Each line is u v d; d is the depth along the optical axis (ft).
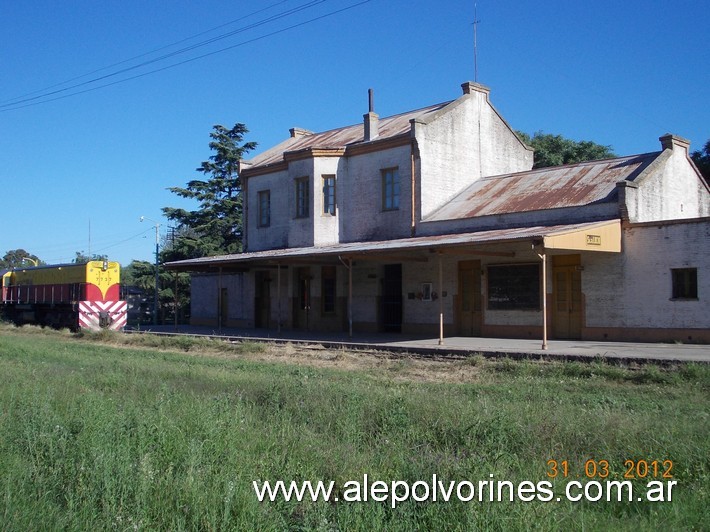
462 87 91.25
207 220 152.35
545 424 26.30
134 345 83.82
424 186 83.25
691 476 21.27
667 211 69.05
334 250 75.00
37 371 46.93
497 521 17.65
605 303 65.00
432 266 80.48
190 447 23.20
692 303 59.06
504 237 57.47
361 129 102.01
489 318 74.43
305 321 96.43
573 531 17.67
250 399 35.70
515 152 96.68
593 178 73.46
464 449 24.66
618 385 41.39
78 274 107.34
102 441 23.72
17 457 23.44
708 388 38.68
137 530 18.03
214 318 113.60
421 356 59.62
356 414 29.19
